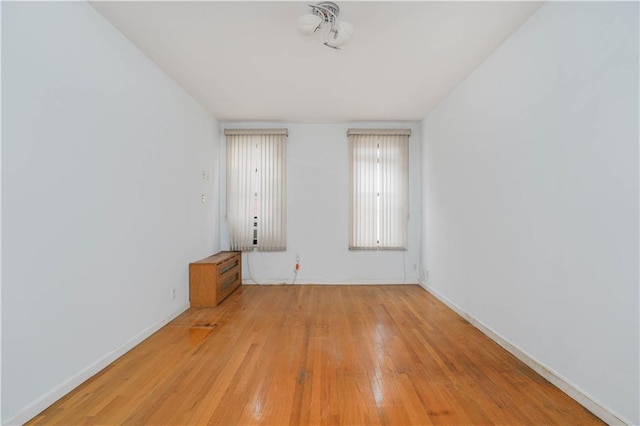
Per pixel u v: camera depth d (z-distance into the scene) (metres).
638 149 1.65
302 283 5.33
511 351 2.72
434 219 4.59
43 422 1.81
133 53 2.85
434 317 3.67
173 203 3.61
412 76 3.54
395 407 1.97
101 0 2.26
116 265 2.61
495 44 2.86
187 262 4.00
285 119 5.18
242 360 2.59
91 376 2.30
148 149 3.09
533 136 2.44
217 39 2.79
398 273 5.33
